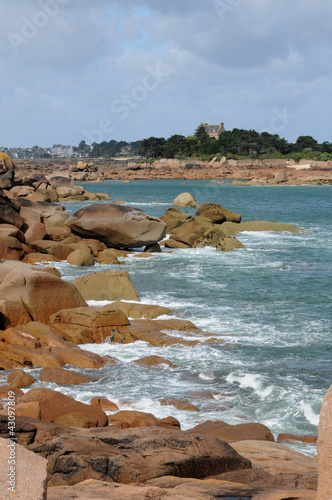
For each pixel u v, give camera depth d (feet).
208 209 157.99
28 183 282.77
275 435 36.27
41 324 57.88
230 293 79.77
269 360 50.88
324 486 12.35
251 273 95.14
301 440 35.12
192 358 51.49
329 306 72.08
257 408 40.57
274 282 87.76
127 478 21.89
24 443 27.32
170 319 62.69
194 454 23.40
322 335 58.75
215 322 63.67
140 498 17.08
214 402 41.60
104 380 46.19
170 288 82.99
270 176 584.81
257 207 264.11
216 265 103.30
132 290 73.97
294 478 23.44
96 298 73.41
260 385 44.55
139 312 65.41
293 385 44.75
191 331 59.82
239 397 42.65
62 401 36.63
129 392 43.42
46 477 9.70
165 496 17.29
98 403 40.37
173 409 40.01
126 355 52.80
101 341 57.62
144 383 45.50
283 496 17.99
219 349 54.08
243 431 34.88
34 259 101.50
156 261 108.37
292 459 28.37
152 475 22.24
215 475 23.24
